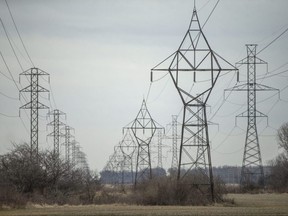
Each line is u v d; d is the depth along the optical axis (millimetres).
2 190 148750
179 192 163125
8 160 189375
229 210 124750
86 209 133500
